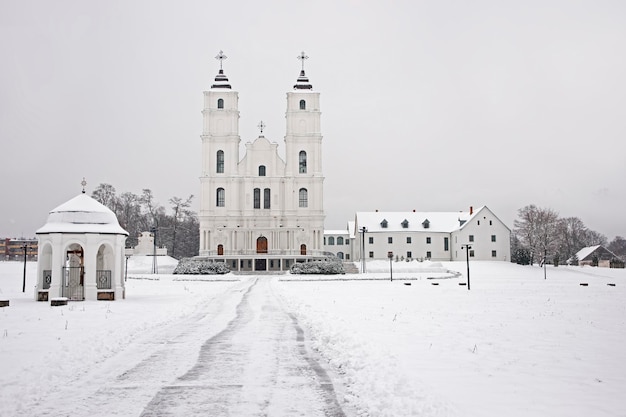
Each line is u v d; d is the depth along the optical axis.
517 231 114.75
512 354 14.74
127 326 21.17
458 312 25.58
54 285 33.34
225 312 28.45
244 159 97.94
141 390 12.15
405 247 115.69
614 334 18.28
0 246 174.50
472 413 9.53
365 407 10.68
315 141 97.62
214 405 11.00
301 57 100.12
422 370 12.84
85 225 34.38
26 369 13.52
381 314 24.66
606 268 96.62
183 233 135.25
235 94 97.19
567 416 9.37
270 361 15.12
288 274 78.44
